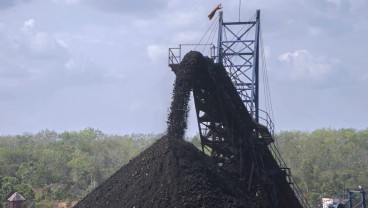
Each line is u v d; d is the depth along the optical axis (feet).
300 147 426.51
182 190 92.07
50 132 567.18
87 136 532.32
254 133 119.44
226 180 104.22
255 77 139.54
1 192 284.41
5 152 406.62
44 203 290.56
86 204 100.48
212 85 108.88
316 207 238.07
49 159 384.68
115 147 448.65
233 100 111.55
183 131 106.01
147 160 100.68
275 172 121.29
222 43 141.79
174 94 106.73
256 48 140.36
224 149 117.19
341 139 464.24
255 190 114.52
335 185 320.29
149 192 92.02
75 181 347.77
